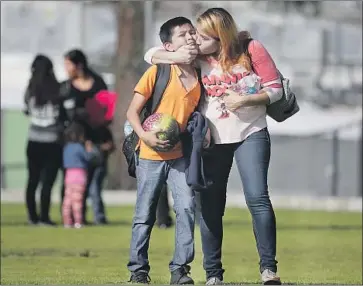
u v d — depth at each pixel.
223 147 15.21
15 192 43.31
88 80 27.98
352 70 66.38
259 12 63.72
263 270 15.13
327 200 42.97
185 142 15.03
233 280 17.81
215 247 15.63
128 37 48.75
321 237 27.42
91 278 17.59
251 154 15.01
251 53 15.07
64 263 20.64
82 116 28.00
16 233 26.91
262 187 14.96
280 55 66.00
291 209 38.94
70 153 28.36
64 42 61.75
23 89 56.12
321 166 61.94
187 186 15.12
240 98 14.81
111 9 60.41
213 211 15.52
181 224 15.18
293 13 65.56
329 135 61.91
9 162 54.25
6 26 61.53
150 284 15.06
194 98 15.10
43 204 28.92
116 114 47.50
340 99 64.81
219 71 15.05
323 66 66.19
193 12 53.53
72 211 28.98
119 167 48.31
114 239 25.72
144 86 14.99
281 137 62.09
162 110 15.01
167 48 15.13
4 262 20.77
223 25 14.86
